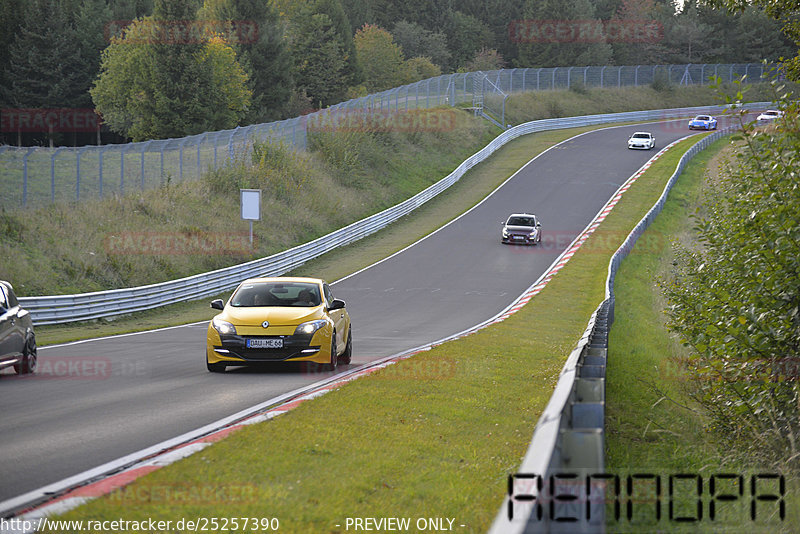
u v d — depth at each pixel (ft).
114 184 422.41
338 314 142.31
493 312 262.88
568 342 185.06
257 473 62.34
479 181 622.13
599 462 38.04
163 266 326.44
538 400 108.17
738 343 93.04
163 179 419.95
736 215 97.35
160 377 126.72
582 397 57.82
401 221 504.02
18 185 394.52
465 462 71.51
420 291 313.32
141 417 90.07
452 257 393.91
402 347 177.37
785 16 120.98
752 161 91.81
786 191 86.99
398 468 66.90
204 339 199.52
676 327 128.26
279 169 483.51
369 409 92.73
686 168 626.23
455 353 154.40
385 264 380.37
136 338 202.28
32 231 302.66
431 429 84.53
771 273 87.45
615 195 549.54
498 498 60.13
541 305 266.57
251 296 142.00
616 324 215.72
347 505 55.93
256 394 107.45
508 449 78.13
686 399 123.34
